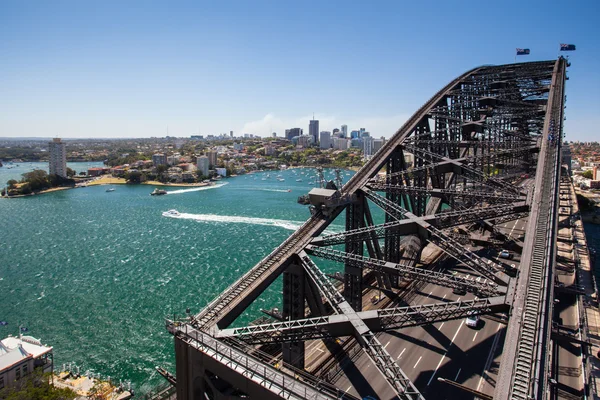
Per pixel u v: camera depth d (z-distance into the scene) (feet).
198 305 331.77
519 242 245.24
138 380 242.58
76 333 293.02
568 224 333.01
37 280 387.96
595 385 141.79
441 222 170.30
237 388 101.60
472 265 141.69
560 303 206.49
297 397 90.89
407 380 95.96
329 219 177.99
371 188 200.23
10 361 229.45
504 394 89.35
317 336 119.24
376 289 222.28
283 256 153.79
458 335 180.55
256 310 315.58
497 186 203.82
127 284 375.25
